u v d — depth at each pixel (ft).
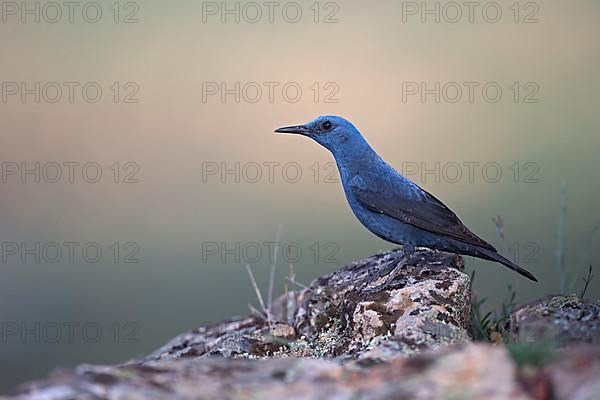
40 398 15.78
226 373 17.16
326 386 16.43
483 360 16.07
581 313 21.98
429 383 15.76
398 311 24.72
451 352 16.74
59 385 16.29
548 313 22.09
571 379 15.25
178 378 16.84
